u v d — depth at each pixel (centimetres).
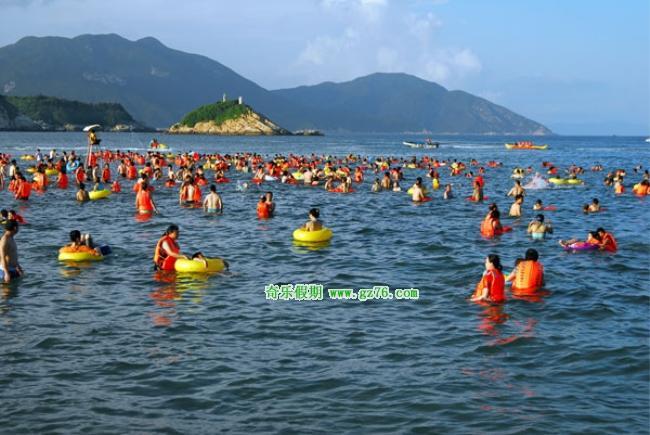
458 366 1020
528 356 1067
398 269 1736
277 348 1101
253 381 955
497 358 1057
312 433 794
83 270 1673
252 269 1725
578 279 1605
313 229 2183
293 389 927
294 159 6781
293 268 1742
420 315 1302
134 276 1616
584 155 10844
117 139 19512
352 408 867
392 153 11200
